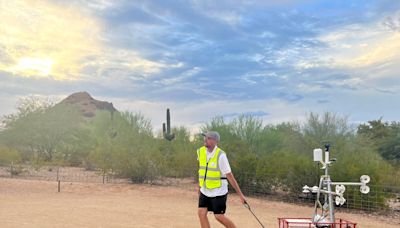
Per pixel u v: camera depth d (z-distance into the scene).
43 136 37.06
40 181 20.14
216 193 7.36
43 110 38.56
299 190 17.44
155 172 21.70
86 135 36.25
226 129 23.98
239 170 18.98
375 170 16.22
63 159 33.88
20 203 13.53
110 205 13.73
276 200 17.34
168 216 11.83
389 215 14.79
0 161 28.59
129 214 11.88
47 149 37.25
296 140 24.19
